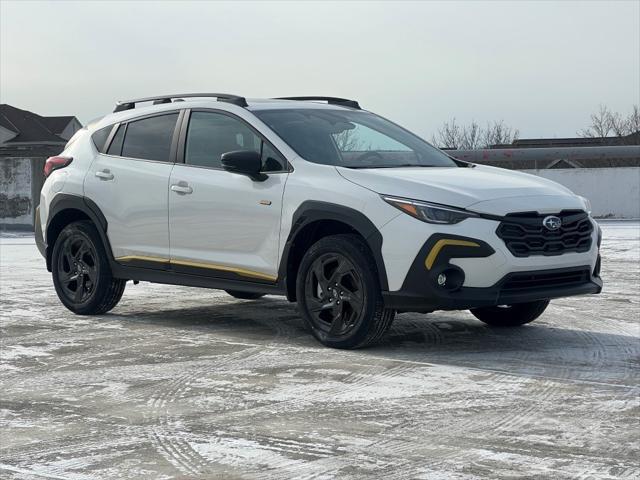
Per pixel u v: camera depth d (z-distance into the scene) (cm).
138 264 795
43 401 546
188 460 431
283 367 625
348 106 834
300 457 433
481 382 577
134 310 884
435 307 636
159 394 558
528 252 645
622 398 536
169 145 786
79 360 657
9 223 2169
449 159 768
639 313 851
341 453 438
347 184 672
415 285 638
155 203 777
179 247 766
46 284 1104
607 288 1027
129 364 642
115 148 827
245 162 699
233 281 733
